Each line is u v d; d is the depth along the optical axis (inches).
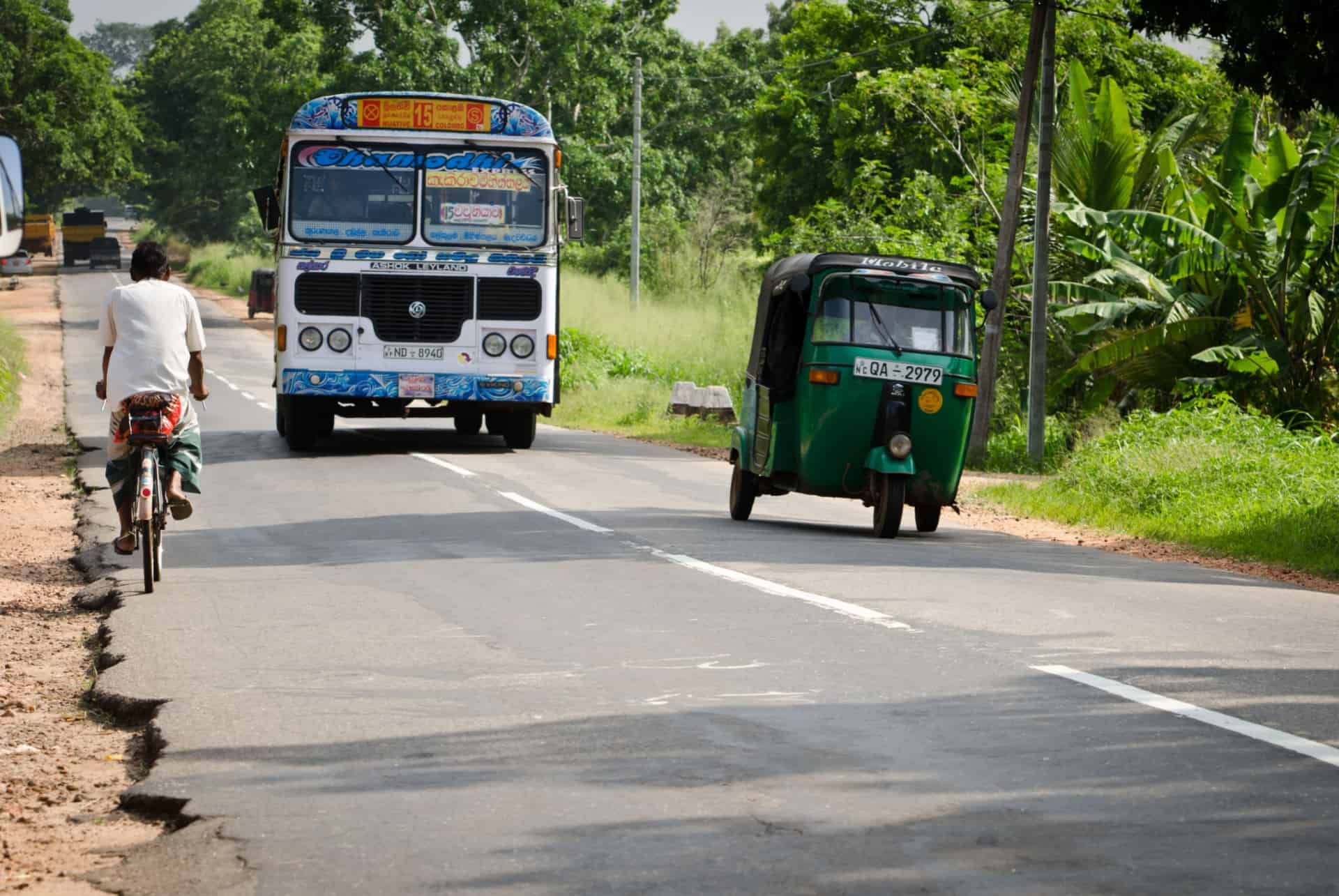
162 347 606.9
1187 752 367.9
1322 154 1457.9
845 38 2881.4
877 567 700.7
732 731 390.9
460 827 315.0
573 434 1609.3
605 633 529.0
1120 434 1240.8
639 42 4030.5
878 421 856.3
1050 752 369.1
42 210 6865.2
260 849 305.0
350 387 1219.9
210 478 1095.6
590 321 2716.5
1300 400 1537.9
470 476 1111.0
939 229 2066.9
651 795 335.3
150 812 343.6
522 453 1327.5
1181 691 437.7
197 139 6195.9
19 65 4722.0
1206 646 512.4
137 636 529.0
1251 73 1031.6
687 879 281.0
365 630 538.6
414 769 360.2
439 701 428.8
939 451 865.5
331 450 1310.3
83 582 677.3
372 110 1220.5
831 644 508.4
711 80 4416.8
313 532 818.2
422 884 281.4
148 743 403.5
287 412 1273.4
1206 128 1974.7
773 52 4864.7
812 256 876.0
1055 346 1707.7
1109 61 2496.3
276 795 342.0
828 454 862.5
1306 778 345.1
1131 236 1681.8
